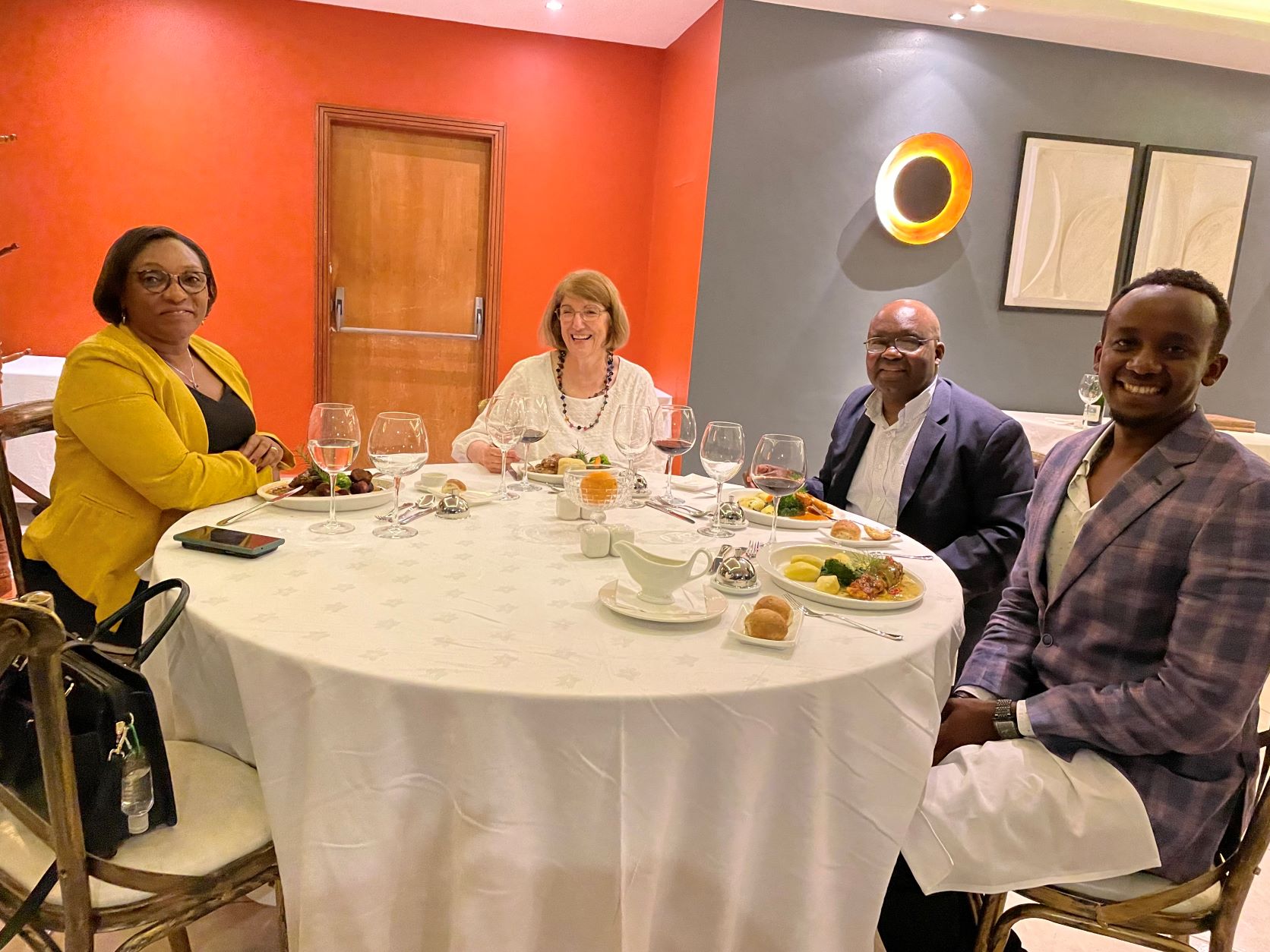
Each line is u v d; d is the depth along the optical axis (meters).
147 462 1.61
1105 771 1.21
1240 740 1.22
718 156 3.81
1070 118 4.09
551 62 4.43
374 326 4.57
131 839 1.05
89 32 3.96
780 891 1.09
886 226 3.97
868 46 3.84
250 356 4.41
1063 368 4.36
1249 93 4.25
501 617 1.16
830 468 2.40
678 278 4.25
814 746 1.04
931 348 2.14
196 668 1.19
